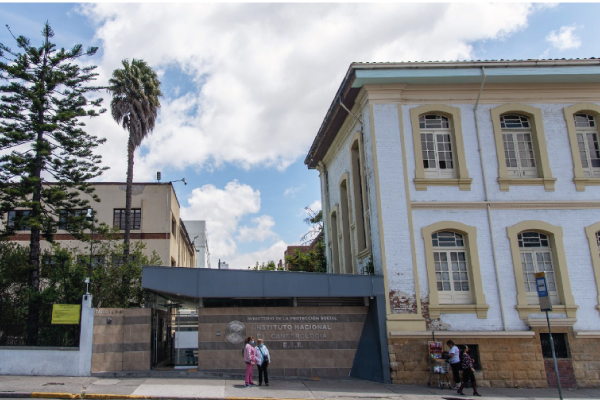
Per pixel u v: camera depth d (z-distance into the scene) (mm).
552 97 17453
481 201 16391
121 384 13609
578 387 15234
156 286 15297
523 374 15219
